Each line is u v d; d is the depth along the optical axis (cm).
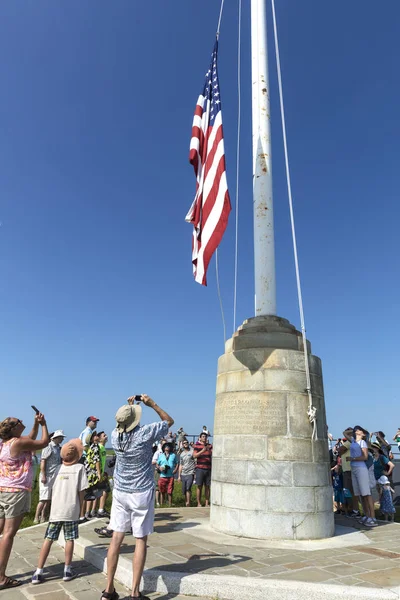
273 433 717
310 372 779
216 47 909
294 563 535
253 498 695
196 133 869
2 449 527
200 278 744
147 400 491
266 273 843
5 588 502
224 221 738
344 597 431
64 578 524
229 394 772
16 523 513
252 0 976
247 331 802
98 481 891
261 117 902
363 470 859
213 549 603
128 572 501
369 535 723
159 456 1180
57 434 991
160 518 858
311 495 701
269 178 880
